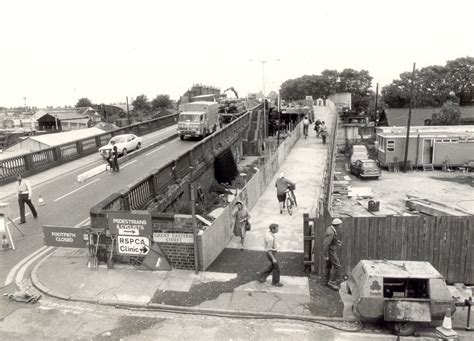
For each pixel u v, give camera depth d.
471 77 94.19
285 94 119.75
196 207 20.61
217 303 10.92
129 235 12.76
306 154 34.66
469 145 45.78
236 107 54.53
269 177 25.27
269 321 10.23
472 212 27.98
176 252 12.77
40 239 15.11
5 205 14.77
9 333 9.73
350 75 110.88
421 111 72.81
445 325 9.23
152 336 9.64
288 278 12.34
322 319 10.23
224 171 28.02
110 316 10.45
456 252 12.55
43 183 23.34
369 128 64.31
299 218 18.31
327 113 69.00
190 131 36.75
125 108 124.19
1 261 13.41
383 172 46.22
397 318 9.60
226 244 15.09
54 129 90.00
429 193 36.19
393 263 10.53
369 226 12.49
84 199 19.89
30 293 11.47
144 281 12.10
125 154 30.14
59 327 9.98
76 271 12.67
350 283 10.68
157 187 17.66
